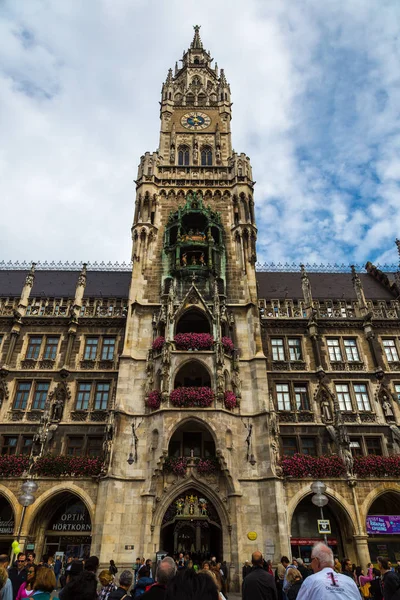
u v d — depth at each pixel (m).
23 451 31.06
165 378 30.67
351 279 46.12
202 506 28.14
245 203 41.25
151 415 30.06
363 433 32.06
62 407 32.44
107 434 29.28
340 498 28.59
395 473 29.69
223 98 51.44
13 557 22.48
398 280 41.25
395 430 31.73
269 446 28.97
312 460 29.77
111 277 45.69
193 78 56.94
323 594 5.35
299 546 28.81
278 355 35.81
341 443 30.55
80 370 34.19
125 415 30.41
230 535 26.53
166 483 28.28
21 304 37.06
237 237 39.41
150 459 28.53
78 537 29.19
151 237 39.22
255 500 27.67
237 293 36.72
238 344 34.16
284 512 27.28
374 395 33.91
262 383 31.73
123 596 8.29
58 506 30.16
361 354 35.94
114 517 26.75
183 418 29.08
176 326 33.78
